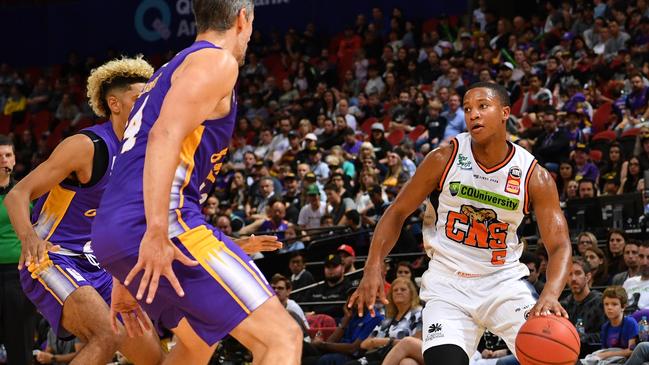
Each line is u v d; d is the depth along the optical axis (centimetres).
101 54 3139
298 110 2322
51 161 544
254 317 372
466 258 552
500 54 2259
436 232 570
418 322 1000
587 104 1867
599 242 1322
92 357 538
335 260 1269
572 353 482
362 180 1669
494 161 541
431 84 2291
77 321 555
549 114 1694
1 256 698
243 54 408
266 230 1616
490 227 546
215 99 370
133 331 432
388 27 2728
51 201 575
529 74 2062
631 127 1722
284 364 365
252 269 381
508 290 543
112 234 366
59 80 2984
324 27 2855
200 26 402
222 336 374
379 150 1908
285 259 1494
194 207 384
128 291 389
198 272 370
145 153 363
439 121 1891
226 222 1560
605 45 2131
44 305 569
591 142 1727
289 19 2897
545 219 538
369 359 976
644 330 916
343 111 2194
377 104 2252
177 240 370
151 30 3061
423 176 552
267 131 2175
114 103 562
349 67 2603
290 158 1961
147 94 386
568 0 2366
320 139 2050
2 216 698
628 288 1059
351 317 1087
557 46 2200
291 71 2653
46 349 1232
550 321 489
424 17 2712
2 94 2969
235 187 1880
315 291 1287
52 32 3203
